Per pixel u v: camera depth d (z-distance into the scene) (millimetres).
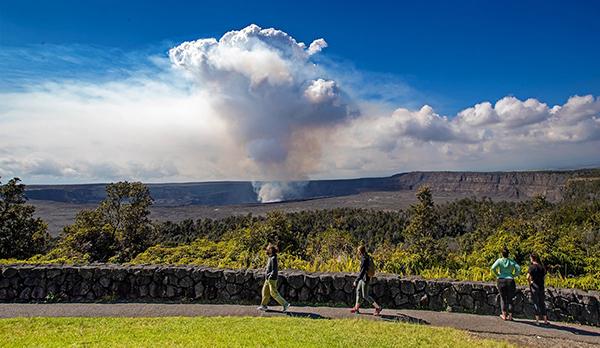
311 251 17312
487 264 16297
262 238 19484
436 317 8500
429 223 30469
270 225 20172
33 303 9375
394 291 9406
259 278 9680
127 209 38250
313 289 9586
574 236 18688
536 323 8125
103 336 6422
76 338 6297
